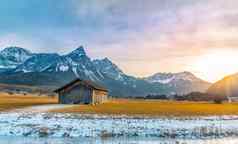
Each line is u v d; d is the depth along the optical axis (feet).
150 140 101.19
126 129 115.14
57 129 113.09
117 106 257.55
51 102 312.50
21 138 100.99
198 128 120.57
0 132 108.37
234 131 119.55
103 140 99.86
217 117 164.86
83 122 127.65
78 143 93.91
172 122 134.51
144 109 214.69
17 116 143.64
